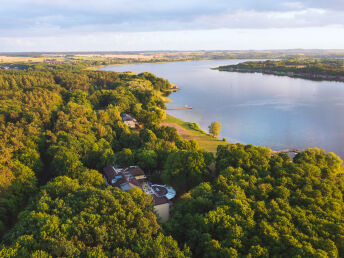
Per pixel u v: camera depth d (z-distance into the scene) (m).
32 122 134.62
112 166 103.12
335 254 50.94
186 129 185.00
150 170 110.12
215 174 99.06
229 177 80.12
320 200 67.81
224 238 57.59
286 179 76.94
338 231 56.81
